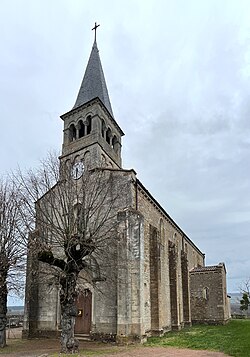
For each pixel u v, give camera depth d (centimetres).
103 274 2012
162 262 2627
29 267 1994
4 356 1540
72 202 1794
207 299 3581
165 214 2833
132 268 1953
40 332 2223
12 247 1891
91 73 3036
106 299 1995
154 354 1517
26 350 1708
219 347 1700
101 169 2241
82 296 2128
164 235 2809
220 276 3600
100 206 1948
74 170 2206
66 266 1673
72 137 2744
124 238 1992
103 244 1911
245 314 5375
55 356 1464
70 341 1584
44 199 1903
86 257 2027
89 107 2659
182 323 3028
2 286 1870
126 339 1816
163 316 2469
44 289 2309
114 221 2092
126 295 1886
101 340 1945
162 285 2528
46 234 1830
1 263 1838
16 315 3628
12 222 1906
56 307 2231
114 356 1468
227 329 2658
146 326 2072
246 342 1795
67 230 1720
